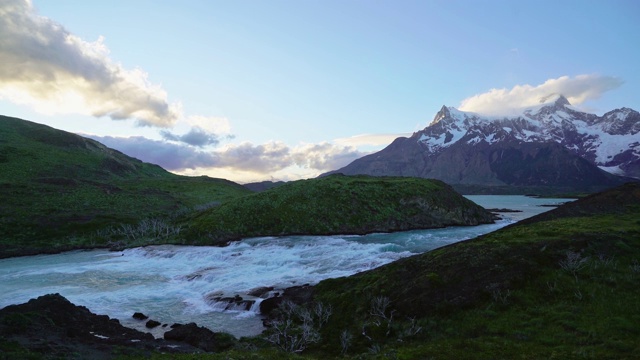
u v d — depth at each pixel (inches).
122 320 1567.4
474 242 1568.7
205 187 7317.9
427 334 1037.8
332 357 1032.2
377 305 1249.4
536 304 1065.5
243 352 970.7
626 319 903.7
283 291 1813.5
